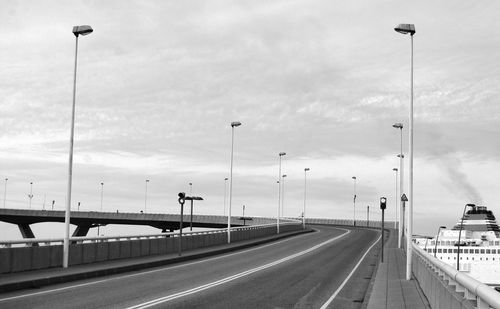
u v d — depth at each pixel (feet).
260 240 184.24
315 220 419.74
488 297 22.29
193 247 140.56
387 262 114.11
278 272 90.79
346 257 130.52
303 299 59.67
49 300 53.16
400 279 80.43
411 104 84.89
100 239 94.32
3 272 69.72
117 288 64.44
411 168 83.10
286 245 173.99
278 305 54.49
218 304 53.47
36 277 66.03
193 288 66.18
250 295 61.21
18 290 60.90
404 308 50.78
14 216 497.87
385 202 117.70
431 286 50.08
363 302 58.44
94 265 85.40
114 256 98.68
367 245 182.39
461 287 33.53
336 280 81.51
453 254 262.67
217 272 88.74
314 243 185.78
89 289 62.85
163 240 121.39
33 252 75.61
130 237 105.60
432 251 267.80
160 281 73.46
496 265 253.44
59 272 73.00
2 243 69.77
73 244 85.40
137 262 93.91
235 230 178.29
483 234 277.23
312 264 109.29
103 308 48.67
